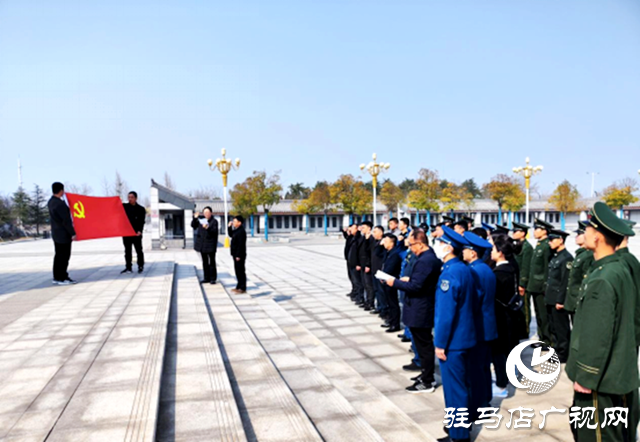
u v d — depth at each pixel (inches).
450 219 320.5
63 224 322.3
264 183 1291.8
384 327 287.7
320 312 333.4
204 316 239.1
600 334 105.7
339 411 151.4
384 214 1920.5
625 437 110.3
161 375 146.4
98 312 231.8
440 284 144.8
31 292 292.2
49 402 123.4
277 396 149.7
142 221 397.4
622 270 110.8
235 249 365.4
